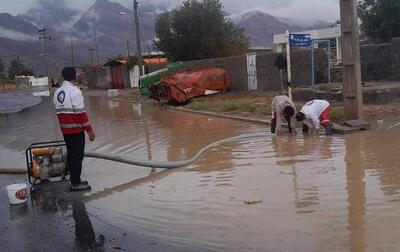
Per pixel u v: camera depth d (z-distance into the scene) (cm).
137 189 785
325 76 2222
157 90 2522
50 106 3244
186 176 848
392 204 601
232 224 581
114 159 906
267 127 1375
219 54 4447
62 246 552
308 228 546
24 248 554
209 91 2494
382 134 1080
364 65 2008
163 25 4681
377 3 2989
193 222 601
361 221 554
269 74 2450
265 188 718
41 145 912
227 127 1455
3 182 909
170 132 1459
